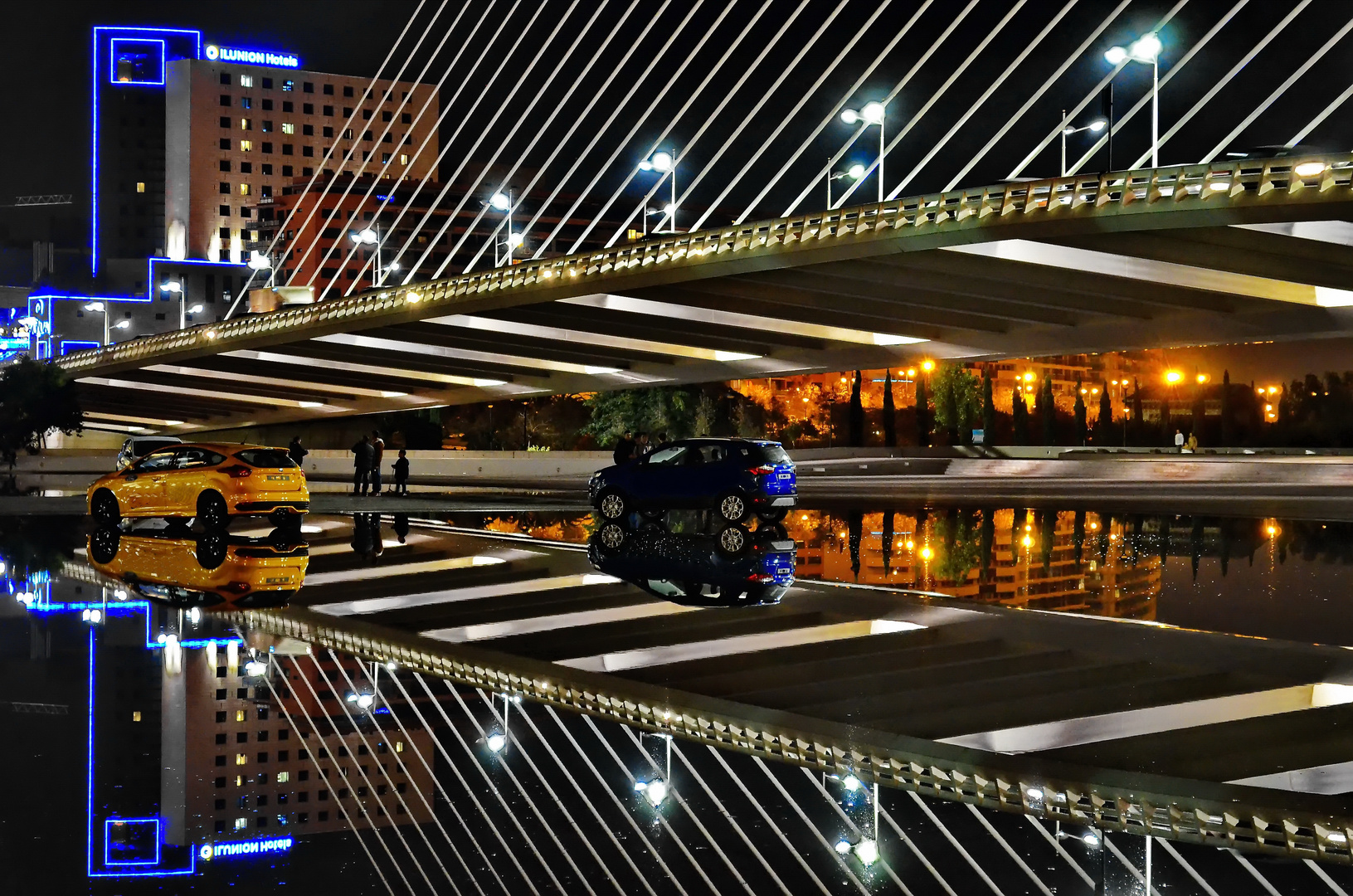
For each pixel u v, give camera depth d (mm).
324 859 7645
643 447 80438
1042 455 87125
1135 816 7117
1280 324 39344
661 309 49531
